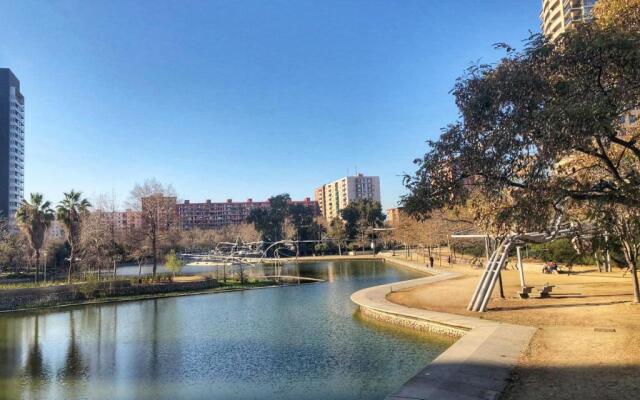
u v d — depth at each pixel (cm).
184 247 12194
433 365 1381
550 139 809
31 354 2309
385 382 1588
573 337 1672
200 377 1767
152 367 1953
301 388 1571
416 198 1020
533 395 1068
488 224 2258
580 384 1115
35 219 5809
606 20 1243
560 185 955
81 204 6309
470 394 1110
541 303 2630
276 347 2175
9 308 3900
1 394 1680
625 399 986
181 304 4000
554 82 909
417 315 2388
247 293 4641
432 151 1032
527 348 1552
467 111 966
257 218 14250
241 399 1498
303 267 8488
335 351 2039
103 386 1727
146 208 6062
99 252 5803
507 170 932
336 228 13388
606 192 996
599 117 773
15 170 14050
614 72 891
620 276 3962
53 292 4234
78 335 2784
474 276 4725
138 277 5212
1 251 6900
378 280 5431
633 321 1930
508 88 915
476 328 1969
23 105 14825
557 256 5419
